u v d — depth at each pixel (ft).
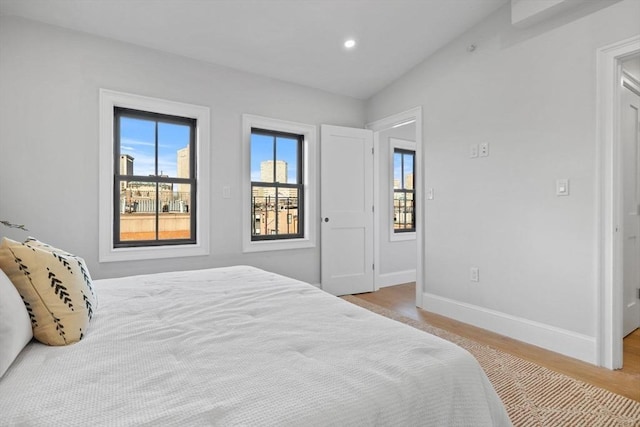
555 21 8.16
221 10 8.68
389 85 13.16
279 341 3.59
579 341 7.72
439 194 11.14
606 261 7.34
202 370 2.99
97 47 9.16
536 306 8.57
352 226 13.74
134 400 2.52
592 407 5.73
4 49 8.11
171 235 10.58
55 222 8.64
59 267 3.92
